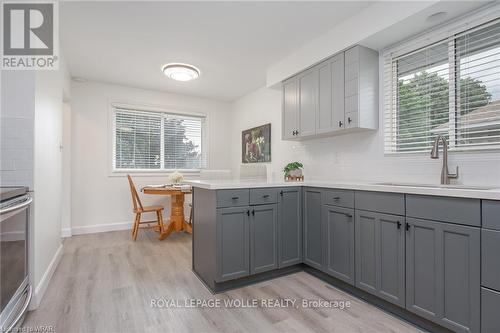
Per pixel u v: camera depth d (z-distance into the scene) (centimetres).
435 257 153
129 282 230
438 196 152
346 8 229
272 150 416
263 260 229
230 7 225
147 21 245
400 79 246
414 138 233
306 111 298
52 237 254
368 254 192
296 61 307
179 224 401
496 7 181
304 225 249
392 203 177
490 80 188
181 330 162
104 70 365
